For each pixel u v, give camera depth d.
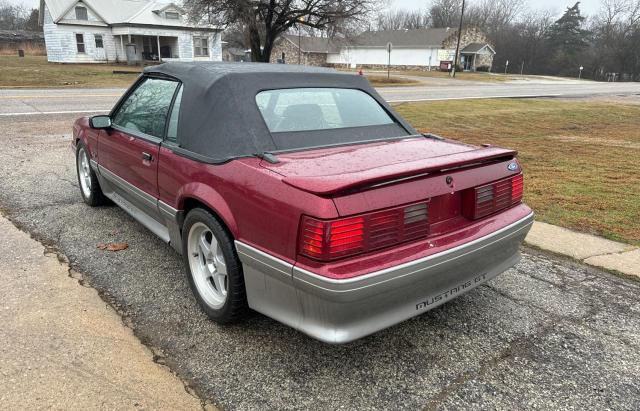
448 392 2.54
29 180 6.16
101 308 3.18
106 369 2.57
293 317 2.53
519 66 82.00
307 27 31.30
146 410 2.29
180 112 3.31
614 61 77.44
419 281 2.53
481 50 66.12
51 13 35.78
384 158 2.88
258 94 3.21
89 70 30.45
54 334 2.85
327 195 2.25
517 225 3.05
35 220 4.73
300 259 2.35
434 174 2.63
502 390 2.56
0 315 3.01
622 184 6.83
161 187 3.45
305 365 2.71
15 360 2.60
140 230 4.56
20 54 44.47
